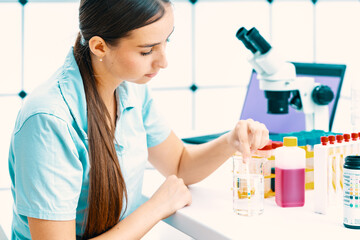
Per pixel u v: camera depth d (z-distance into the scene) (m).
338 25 2.72
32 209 1.08
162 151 1.48
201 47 2.87
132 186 1.33
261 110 2.18
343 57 2.70
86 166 1.18
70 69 1.19
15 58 2.57
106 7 1.08
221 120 2.97
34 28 2.57
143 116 1.46
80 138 1.18
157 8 1.08
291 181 1.21
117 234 1.15
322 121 1.75
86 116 1.18
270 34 2.90
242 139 1.25
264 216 1.16
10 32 2.54
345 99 2.49
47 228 1.08
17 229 1.27
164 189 1.23
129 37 1.08
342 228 1.07
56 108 1.10
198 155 1.44
